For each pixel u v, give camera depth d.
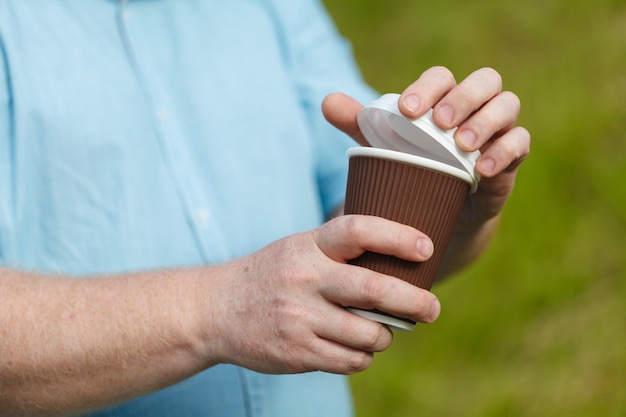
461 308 2.90
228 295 1.11
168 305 1.12
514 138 1.14
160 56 1.55
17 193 1.31
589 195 3.04
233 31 1.63
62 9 1.46
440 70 1.13
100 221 1.38
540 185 3.04
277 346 1.07
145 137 1.46
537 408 2.65
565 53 3.45
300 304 1.05
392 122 1.16
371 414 2.79
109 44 1.50
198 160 1.52
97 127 1.40
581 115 3.20
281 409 1.50
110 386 1.14
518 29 3.62
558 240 2.95
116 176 1.41
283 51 1.72
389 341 1.08
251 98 1.59
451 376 2.81
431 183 1.08
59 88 1.38
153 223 1.43
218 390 1.42
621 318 2.74
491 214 1.34
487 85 1.11
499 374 2.76
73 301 1.15
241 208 1.52
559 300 2.85
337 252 1.06
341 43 1.87
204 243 1.46
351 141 1.70
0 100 1.32
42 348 1.12
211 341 1.11
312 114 1.71
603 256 2.90
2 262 1.24
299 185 1.61
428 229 1.10
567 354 2.73
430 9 3.86
